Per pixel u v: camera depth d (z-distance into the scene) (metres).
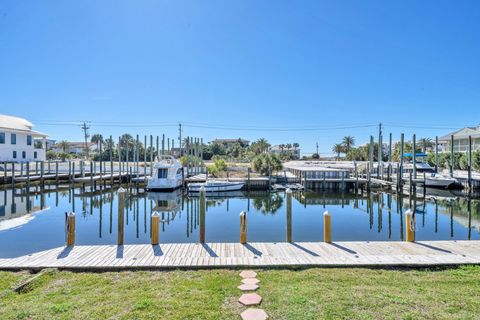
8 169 35.78
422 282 6.09
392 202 22.67
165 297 5.34
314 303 5.02
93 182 27.88
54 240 11.66
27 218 15.98
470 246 8.66
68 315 4.64
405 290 5.61
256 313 4.70
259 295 5.40
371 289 5.64
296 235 12.46
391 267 7.04
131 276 6.54
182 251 8.26
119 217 8.84
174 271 6.84
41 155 46.03
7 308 4.90
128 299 5.27
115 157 65.69
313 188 30.23
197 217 16.81
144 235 12.70
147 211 19.12
